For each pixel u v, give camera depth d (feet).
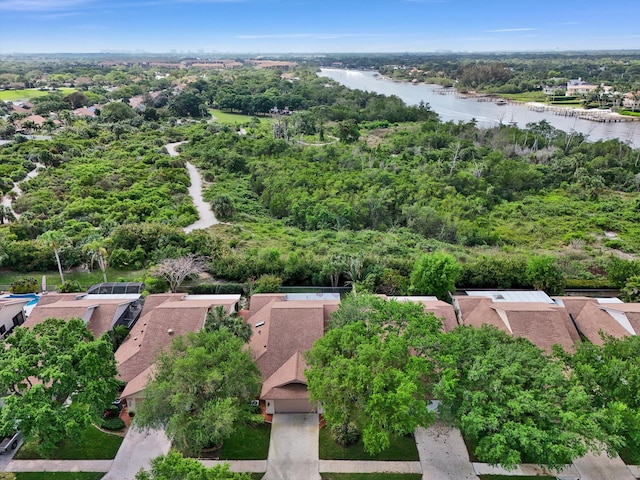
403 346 89.56
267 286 156.35
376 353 87.81
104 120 474.08
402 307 103.76
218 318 117.19
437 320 101.45
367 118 547.49
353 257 170.40
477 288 164.25
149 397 91.66
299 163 323.57
